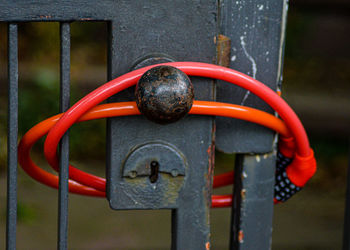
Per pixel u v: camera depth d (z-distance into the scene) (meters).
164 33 1.02
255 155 1.20
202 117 1.07
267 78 1.14
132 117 1.05
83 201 3.75
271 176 1.22
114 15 0.99
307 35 6.44
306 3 6.43
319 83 5.77
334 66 6.16
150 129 1.06
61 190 1.06
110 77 1.04
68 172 1.05
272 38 1.12
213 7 1.02
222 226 3.41
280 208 3.72
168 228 3.40
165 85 0.90
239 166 1.23
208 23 1.03
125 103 1.01
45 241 3.21
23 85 4.82
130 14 1.00
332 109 5.06
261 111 1.10
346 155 4.55
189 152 1.09
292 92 5.49
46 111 4.68
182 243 1.14
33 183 4.02
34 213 3.56
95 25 6.33
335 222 3.55
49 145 1.01
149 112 0.91
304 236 3.32
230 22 1.10
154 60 1.01
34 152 4.49
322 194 4.01
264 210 1.24
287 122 1.09
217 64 1.08
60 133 0.99
